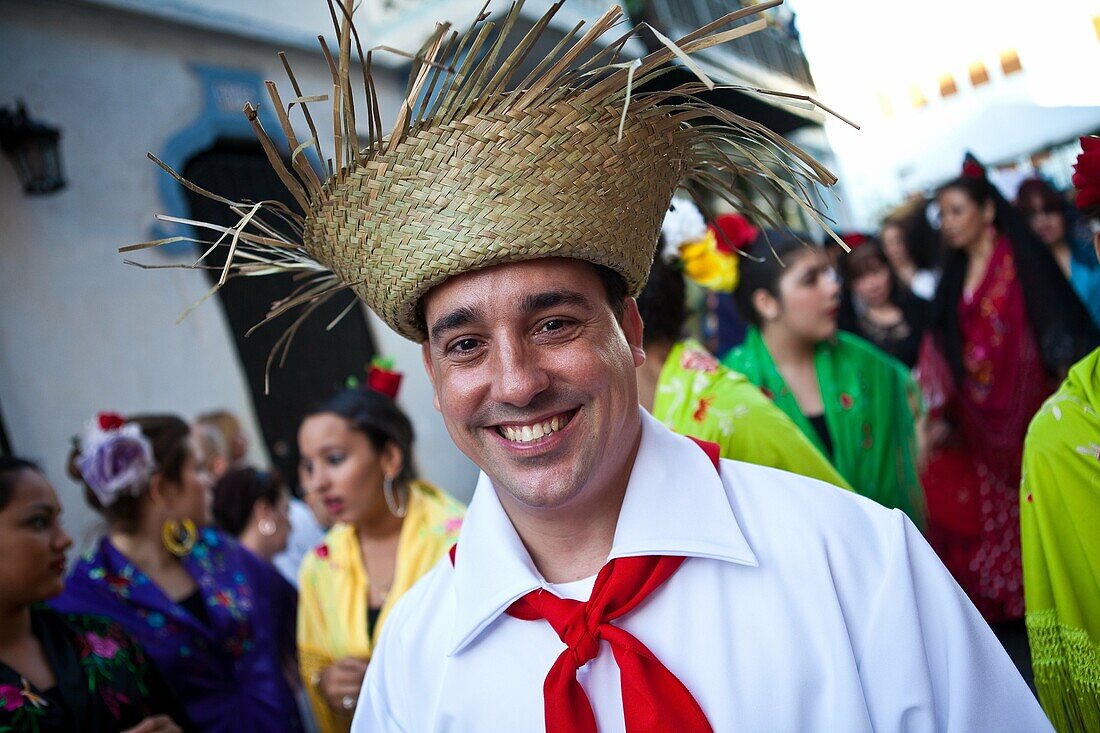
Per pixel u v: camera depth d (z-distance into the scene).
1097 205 1.48
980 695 1.11
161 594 2.69
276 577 3.10
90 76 4.68
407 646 1.33
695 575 1.19
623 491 1.26
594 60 1.09
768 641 1.13
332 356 5.79
